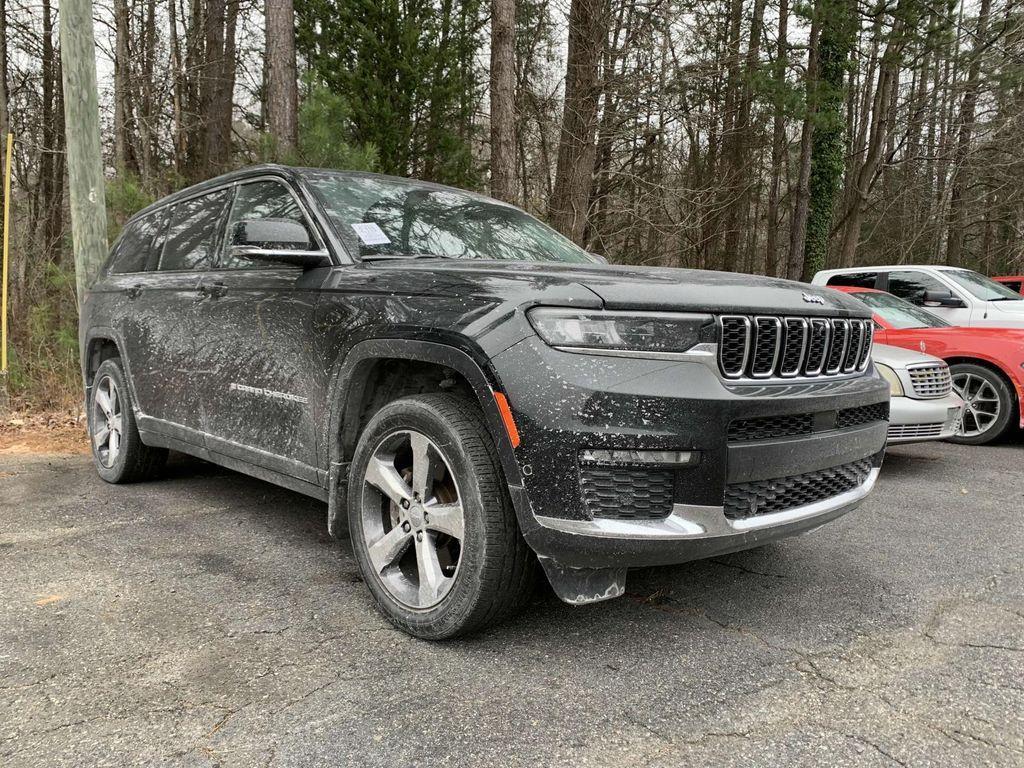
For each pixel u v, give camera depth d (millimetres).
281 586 3041
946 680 2303
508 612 2500
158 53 16953
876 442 2912
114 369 4637
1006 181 22172
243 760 1859
